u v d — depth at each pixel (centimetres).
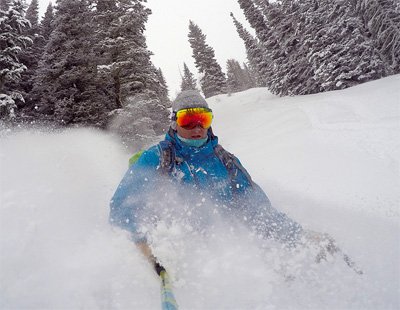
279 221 235
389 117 900
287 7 3250
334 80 2578
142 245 215
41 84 2062
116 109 1850
